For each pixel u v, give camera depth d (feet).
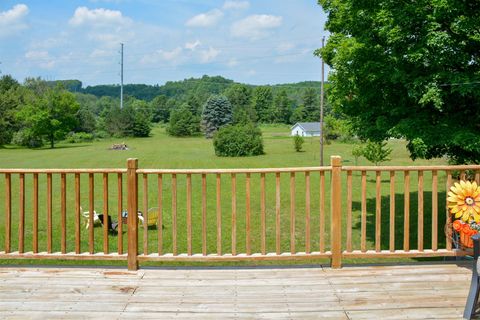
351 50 26.78
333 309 12.04
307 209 15.30
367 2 27.02
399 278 14.23
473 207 13.76
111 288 13.57
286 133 270.26
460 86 23.25
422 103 24.64
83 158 132.05
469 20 23.06
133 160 14.88
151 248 31.09
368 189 62.49
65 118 201.57
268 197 55.52
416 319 11.40
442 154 28.25
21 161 123.75
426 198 48.03
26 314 11.82
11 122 206.49
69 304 12.44
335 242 15.06
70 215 44.96
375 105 30.04
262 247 15.26
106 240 15.33
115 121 260.83
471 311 11.34
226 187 65.16
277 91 354.54
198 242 32.71
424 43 23.84
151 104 357.41
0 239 33.53
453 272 14.71
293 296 12.92
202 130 269.64
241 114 278.05
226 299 12.74
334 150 150.30
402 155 117.19
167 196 57.47
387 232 35.70
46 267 15.42
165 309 12.11
